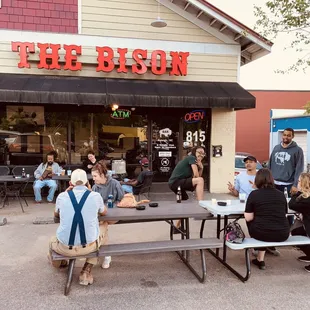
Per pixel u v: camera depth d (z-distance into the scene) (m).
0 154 8.68
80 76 8.56
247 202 4.05
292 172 5.20
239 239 3.90
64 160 8.99
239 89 8.86
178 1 8.91
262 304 3.35
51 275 3.95
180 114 9.55
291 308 3.28
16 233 5.51
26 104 8.73
